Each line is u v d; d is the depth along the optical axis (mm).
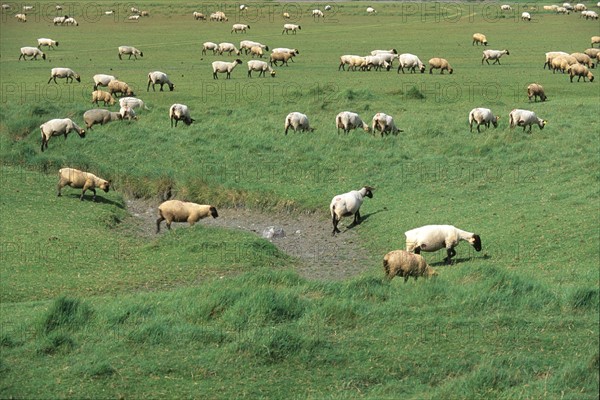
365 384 16531
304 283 22875
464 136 43562
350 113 44094
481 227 29703
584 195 31906
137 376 16578
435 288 20859
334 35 109625
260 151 42188
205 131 46094
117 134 46188
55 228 30969
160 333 18250
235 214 35906
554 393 15688
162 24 129125
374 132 44156
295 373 16844
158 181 38688
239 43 101438
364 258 29250
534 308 19750
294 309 19562
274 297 19734
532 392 15727
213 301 20016
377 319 19125
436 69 74688
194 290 22234
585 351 17344
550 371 16656
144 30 118938
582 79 66938
